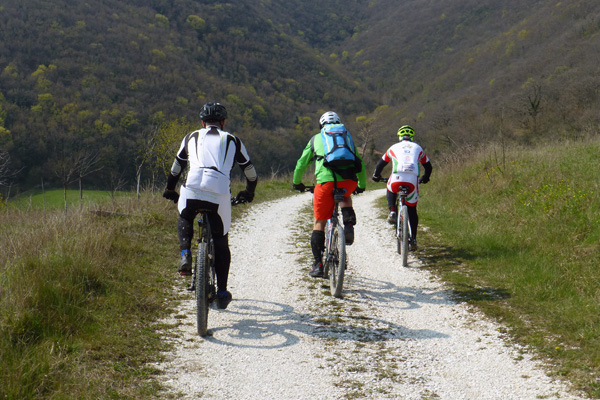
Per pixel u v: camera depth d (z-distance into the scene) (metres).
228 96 98.88
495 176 10.03
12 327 3.29
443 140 59.56
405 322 4.32
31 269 4.35
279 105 115.12
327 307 4.68
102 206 8.50
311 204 12.81
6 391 2.61
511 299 4.73
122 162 49.25
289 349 3.68
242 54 140.38
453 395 3.04
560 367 3.32
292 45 162.88
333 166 4.72
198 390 3.01
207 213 3.81
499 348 3.71
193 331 3.95
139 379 3.05
